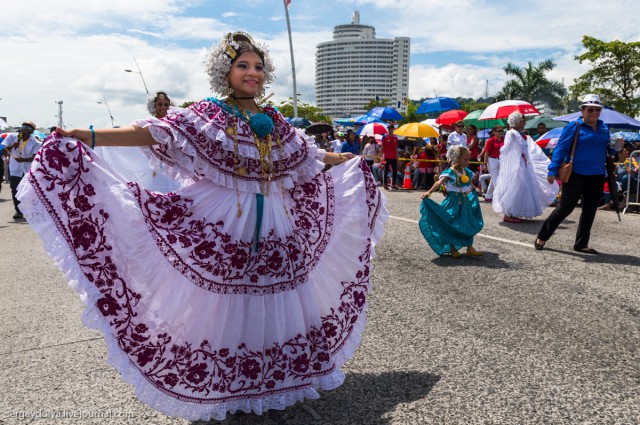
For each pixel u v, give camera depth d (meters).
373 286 5.17
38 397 3.05
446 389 3.08
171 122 2.70
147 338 2.56
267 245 2.74
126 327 2.53
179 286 2.65
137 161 4.53
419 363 3.44
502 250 6.80
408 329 4.03
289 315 2.75
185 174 2.87
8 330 4.17
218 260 2.67
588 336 3.87
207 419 2.60
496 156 11.57
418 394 3.03
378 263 6.11
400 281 5.35
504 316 4.29
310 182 3.20
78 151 2.56
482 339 3.82
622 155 12.12
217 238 2.70
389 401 2.96
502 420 2.74
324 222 3.17
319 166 3.12
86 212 2.54
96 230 2.54
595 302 4.64
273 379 2.70
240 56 2.86
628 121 12.91
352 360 3.50
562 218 6.62
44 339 3.97
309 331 2.83
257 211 2.77
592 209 6.52
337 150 15.64
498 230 8.38
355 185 3.36
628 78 29.53
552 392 3.03
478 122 19.41
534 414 2.80
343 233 3.24
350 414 2.82
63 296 5.10
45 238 2.46
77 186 2.55
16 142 10.71
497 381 3.17
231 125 2.79
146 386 2.54
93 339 3.96
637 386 3.10
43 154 2.50
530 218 9.30
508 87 43.19
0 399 3.03
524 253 6.62
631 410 2.83
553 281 5.31
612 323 4.13
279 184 2.88
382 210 3.51
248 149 2.78
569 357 3.50
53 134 2.55
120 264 2.56
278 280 2.74
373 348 3.68
